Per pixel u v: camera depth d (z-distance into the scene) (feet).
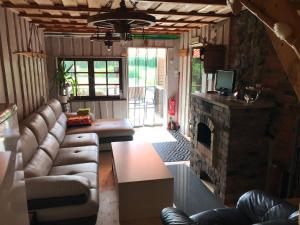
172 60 20.93
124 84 20.79
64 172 9.52
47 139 11.11
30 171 8.13
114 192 11.08
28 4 10.21
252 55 11.36
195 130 12.98
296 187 8.82
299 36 2.77
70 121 15.75
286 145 9.61
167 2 9.16
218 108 10.48
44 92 17.07
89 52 19.63
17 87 11.44
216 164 10.91
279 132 9.94
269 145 10.16
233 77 11.38
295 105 9.16
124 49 20.13
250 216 6.99
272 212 6.48
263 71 10.69
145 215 9.20
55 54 19.10
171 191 9.18
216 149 10.83
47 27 16.38
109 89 20.77
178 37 20.42
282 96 9.73
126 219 9.11
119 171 9.53
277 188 9.91
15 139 4.17
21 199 4.34
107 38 10.77
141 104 22.80
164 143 17.90
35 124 10.39
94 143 12.98
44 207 7.35
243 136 9.88
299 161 8.68
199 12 12.00
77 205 7.58
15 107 4.33
